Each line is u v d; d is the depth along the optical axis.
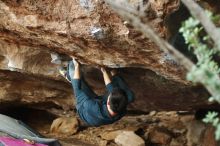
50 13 5.41
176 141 9.98
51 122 11.08
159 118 10.41
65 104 10.02
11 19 5.77
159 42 2.53
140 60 5.87
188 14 5.00
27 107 10.80
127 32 5.18
